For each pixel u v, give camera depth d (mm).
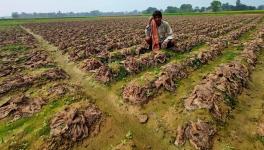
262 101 15305
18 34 56500
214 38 33219
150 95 15445
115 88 17453
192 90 16016
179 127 12320
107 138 12266
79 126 12547
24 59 27703
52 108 14812
